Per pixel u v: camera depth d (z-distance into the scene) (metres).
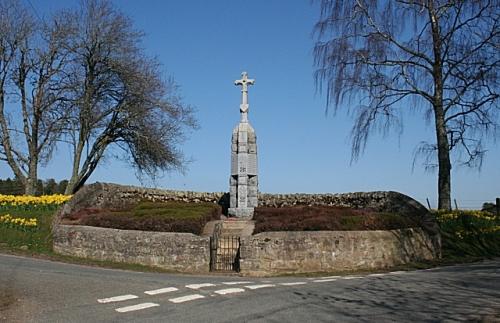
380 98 23.56
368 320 8.69
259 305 9.92
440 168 24.34
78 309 9.45
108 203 24.77
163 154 33.94
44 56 30.59
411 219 21.42
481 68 22.38
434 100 23.88
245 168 26.48
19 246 19.00
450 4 22.59
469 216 24.64
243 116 27.19
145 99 32.50
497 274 14.62
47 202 23.77
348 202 26.84
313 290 11.77
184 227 18.69
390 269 17.75
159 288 11.61
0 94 30.89
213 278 14.41
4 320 8.63
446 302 10.23
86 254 18.05
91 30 30.70
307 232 17.27
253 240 16.58
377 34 23.44
